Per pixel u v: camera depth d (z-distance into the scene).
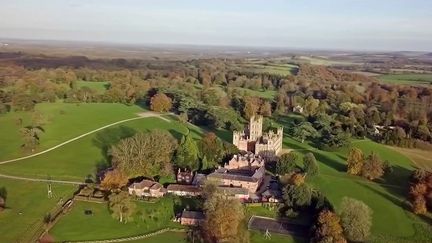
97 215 182.00
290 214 184.12
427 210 195.50
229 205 165.62
